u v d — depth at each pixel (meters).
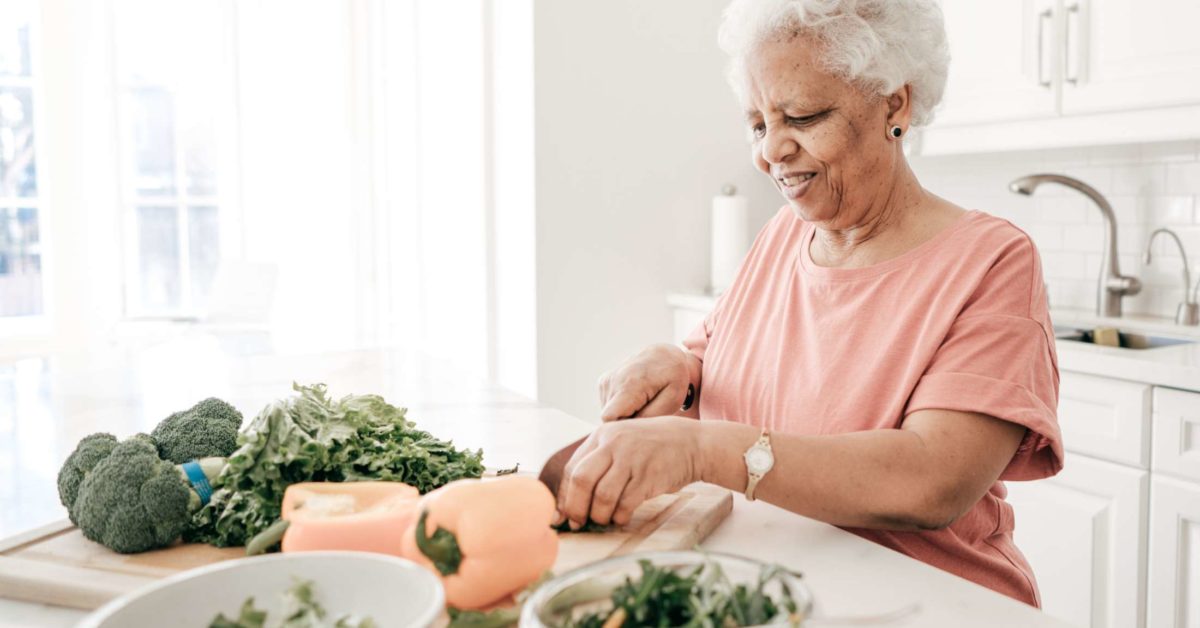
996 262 1.02
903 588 0.75
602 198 2.93
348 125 4.37
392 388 1.60
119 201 4.27
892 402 1.03
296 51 4.34
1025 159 2.56
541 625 0.52
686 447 0.88
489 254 3.18
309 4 4.32
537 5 2.77
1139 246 2.32
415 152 3.89
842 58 0.98
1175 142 2.21
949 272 1.05
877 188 1.08
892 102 1.06
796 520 0.94
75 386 1.67
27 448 1.27
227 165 4.37
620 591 0.56
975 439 0.92
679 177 3.04
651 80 2.96
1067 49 2.10
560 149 2.85
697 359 1.36
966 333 0.99
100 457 0.89
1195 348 1.88
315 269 4.39
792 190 1.08
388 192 4.21
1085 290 2.44
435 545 0.65
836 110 1.02
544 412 1.42
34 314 4.23
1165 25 1.90
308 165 4.38
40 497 1.06
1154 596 1.75
